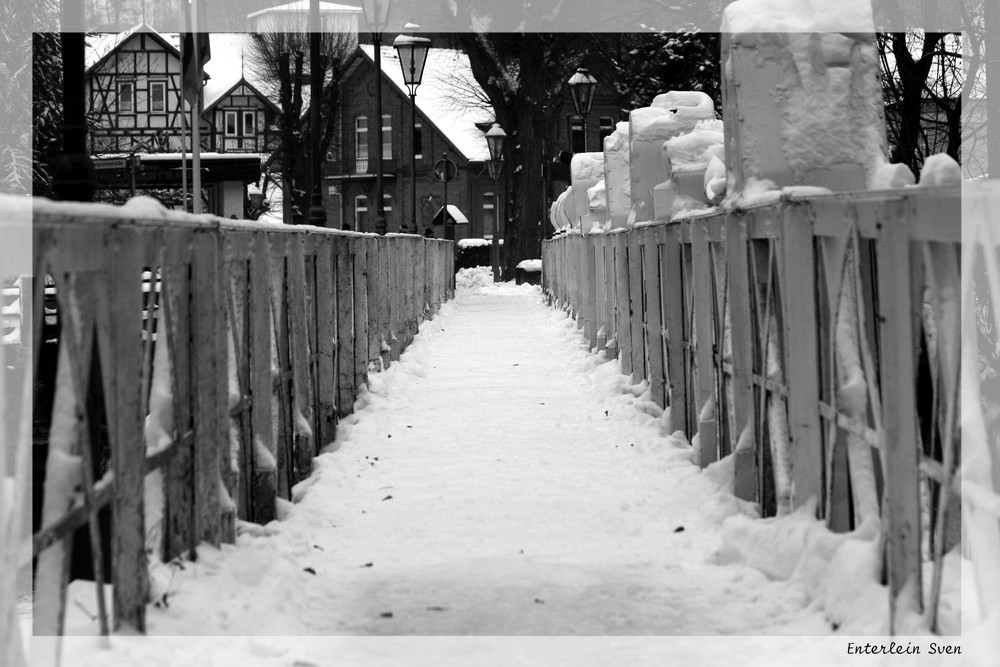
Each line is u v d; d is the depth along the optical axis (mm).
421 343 21891
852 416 5773
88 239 4461
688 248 10477
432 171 82812
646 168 14508
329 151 79062
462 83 79812
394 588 6422
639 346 13828
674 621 5758
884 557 5371
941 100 16625
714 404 9594
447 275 37156
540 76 47688
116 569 4879
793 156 8086
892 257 4977
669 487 9094
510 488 9359
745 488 8031
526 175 48469
